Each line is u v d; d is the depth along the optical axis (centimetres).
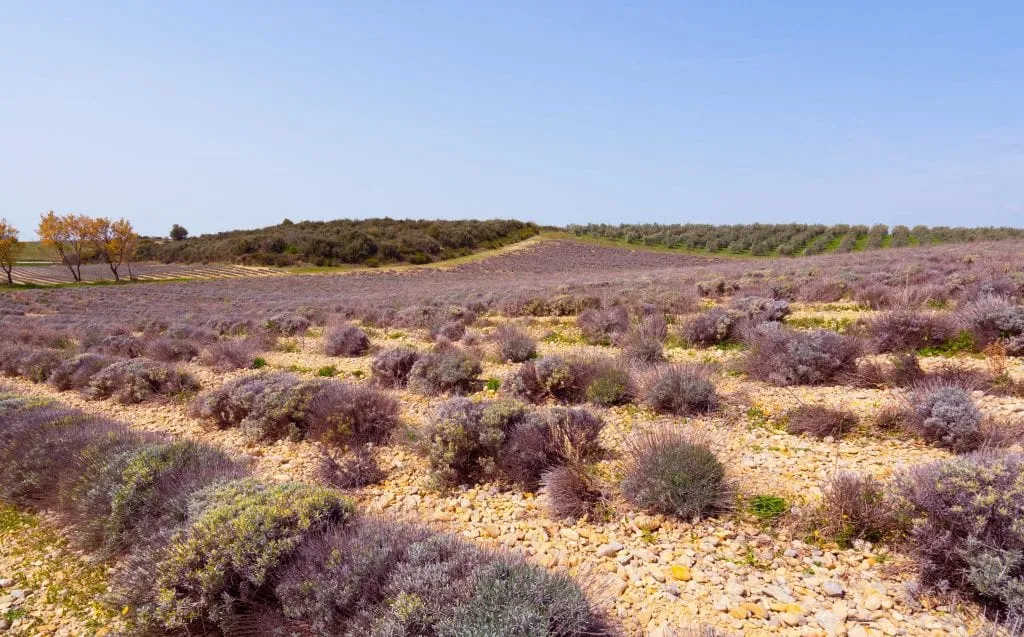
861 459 541
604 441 666
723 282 2028
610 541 451
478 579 330
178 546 399
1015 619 308
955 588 350
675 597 368
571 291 2548
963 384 680
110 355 1559
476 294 2959
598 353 1113
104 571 481
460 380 984
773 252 8938
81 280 7462
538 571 341
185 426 923
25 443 712
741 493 491
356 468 638
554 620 306
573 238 12350
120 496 523
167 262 10325
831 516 424
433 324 1738
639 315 1506
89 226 7194
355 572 356
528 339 1241
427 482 605
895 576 369
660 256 9206
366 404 798
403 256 9425
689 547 430
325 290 5238
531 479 579
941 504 366
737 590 367
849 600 351
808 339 841
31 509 638
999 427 532
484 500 557
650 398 769
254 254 9250
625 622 347
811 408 653
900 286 1569
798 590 365
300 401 838
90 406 1107
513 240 11981
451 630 293
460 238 10919
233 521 409
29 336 2208
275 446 793
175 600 373
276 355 1545
